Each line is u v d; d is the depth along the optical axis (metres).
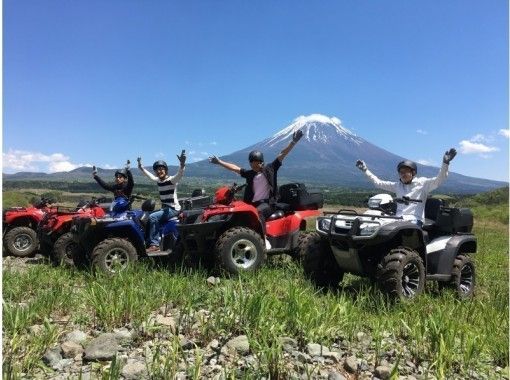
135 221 9.05
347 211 7.26
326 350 4.50
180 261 9.06
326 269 7.79
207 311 5.39
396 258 6.62
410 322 5.33
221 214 8.23
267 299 5.17
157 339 4.59
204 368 4.02
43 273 7.91
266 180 9.20
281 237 9.09
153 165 10.22
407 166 7.85
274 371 3.94
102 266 8.17
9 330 4.66
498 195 48.28
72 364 4.11
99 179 10.00
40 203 13.01
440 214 7.91
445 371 4.25
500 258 12.27
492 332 5.27
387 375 4.06
